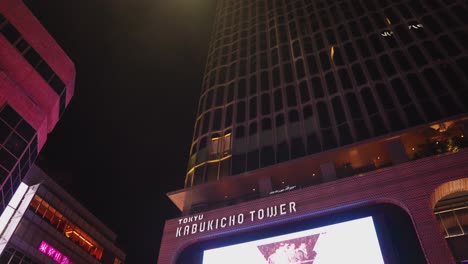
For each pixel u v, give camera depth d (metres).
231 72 49.53
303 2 56.03
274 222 30.03
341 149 32.00
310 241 28.34
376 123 33.44
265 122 39.72
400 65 37.41
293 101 40.31
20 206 56.78
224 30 59.66
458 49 36.09
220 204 35.91
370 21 45.44
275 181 34.75
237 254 30.14
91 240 68.88
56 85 48.00
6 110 39.59
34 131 43.03
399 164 28.72
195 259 31.22
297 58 45.47
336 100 37.53
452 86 33.09
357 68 39.62
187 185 38.03
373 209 28.00
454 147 29.31
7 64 41.59
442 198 27.91
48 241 58.50
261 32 54.50
